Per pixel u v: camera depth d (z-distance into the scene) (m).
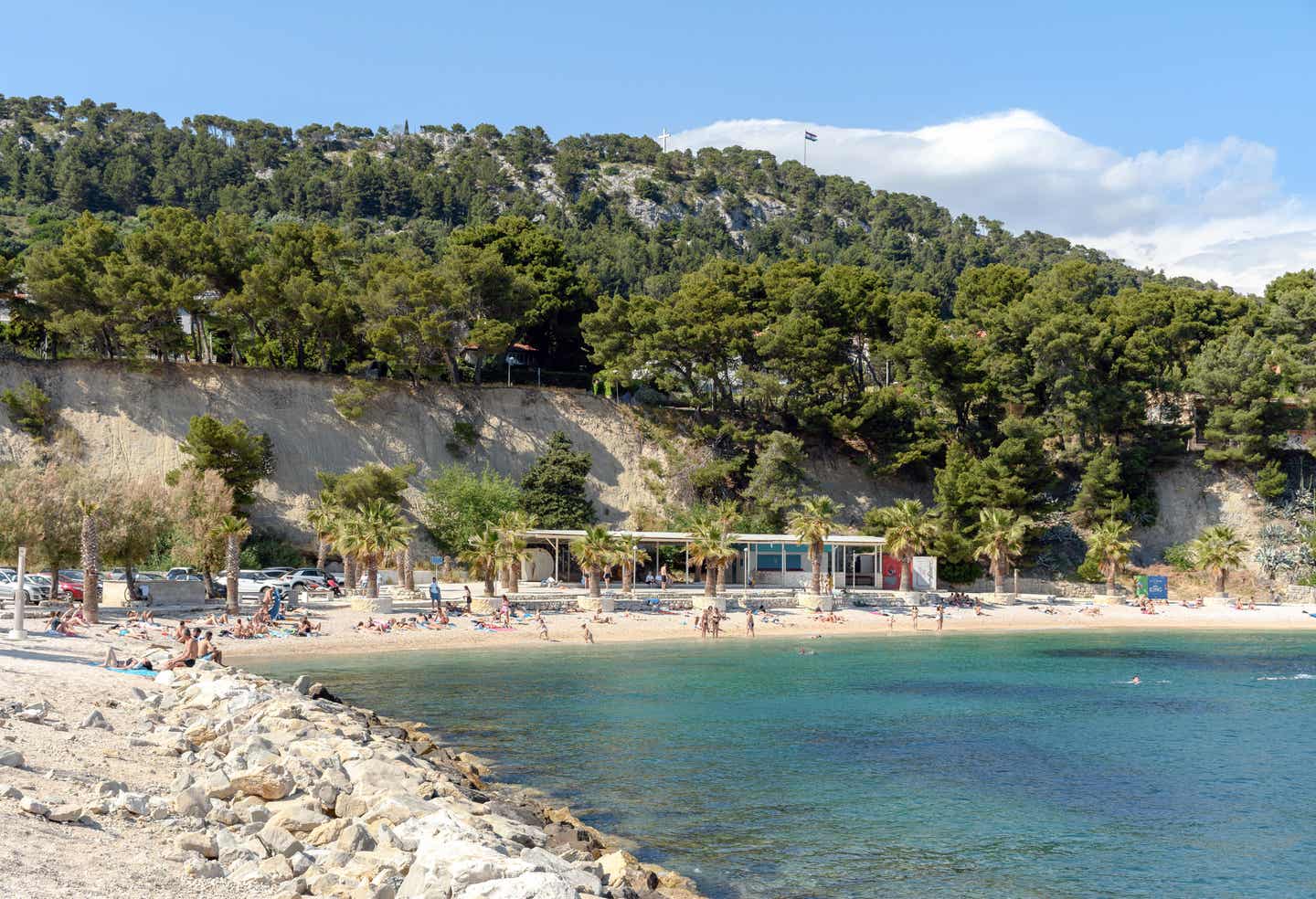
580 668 55.22
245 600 70.00
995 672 56.78
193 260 98.44
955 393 109.75
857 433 109.38
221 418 96.56
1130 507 108.38
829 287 113.06
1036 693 49.44
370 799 19.97
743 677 52.94
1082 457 108.38
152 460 92.94
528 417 108.25
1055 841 25.72
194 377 97.50
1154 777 32.44
